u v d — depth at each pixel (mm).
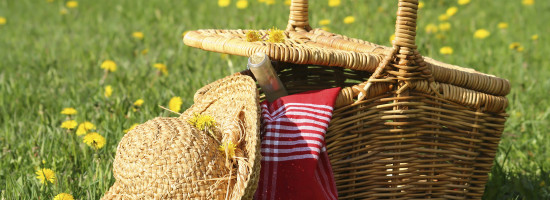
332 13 5199
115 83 3717
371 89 2035
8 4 7160
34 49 4949
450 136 2162
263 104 2021
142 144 1789
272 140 1941
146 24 5574
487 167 2279
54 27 5809
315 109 1958
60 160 2666
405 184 2156
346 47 2279
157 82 3760
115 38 5086
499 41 4832
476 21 5465
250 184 1695
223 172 1805
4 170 2633
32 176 2539
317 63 1979
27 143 2857
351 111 2053
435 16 5547
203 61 4160
